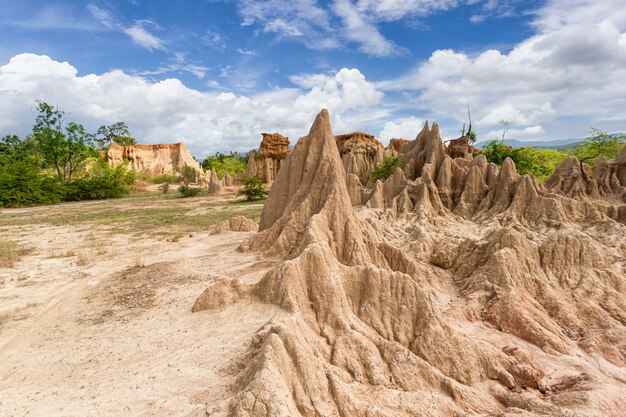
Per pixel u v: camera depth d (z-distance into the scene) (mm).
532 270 17797
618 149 58875
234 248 26656
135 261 24578
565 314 15602
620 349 13695
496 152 58281
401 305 12680
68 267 24562
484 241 20109
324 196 22859
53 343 14023
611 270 17766
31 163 77875
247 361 10734
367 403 9273
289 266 13805
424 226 28719
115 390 10570
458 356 11398
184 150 117312
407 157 48344
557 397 10562
